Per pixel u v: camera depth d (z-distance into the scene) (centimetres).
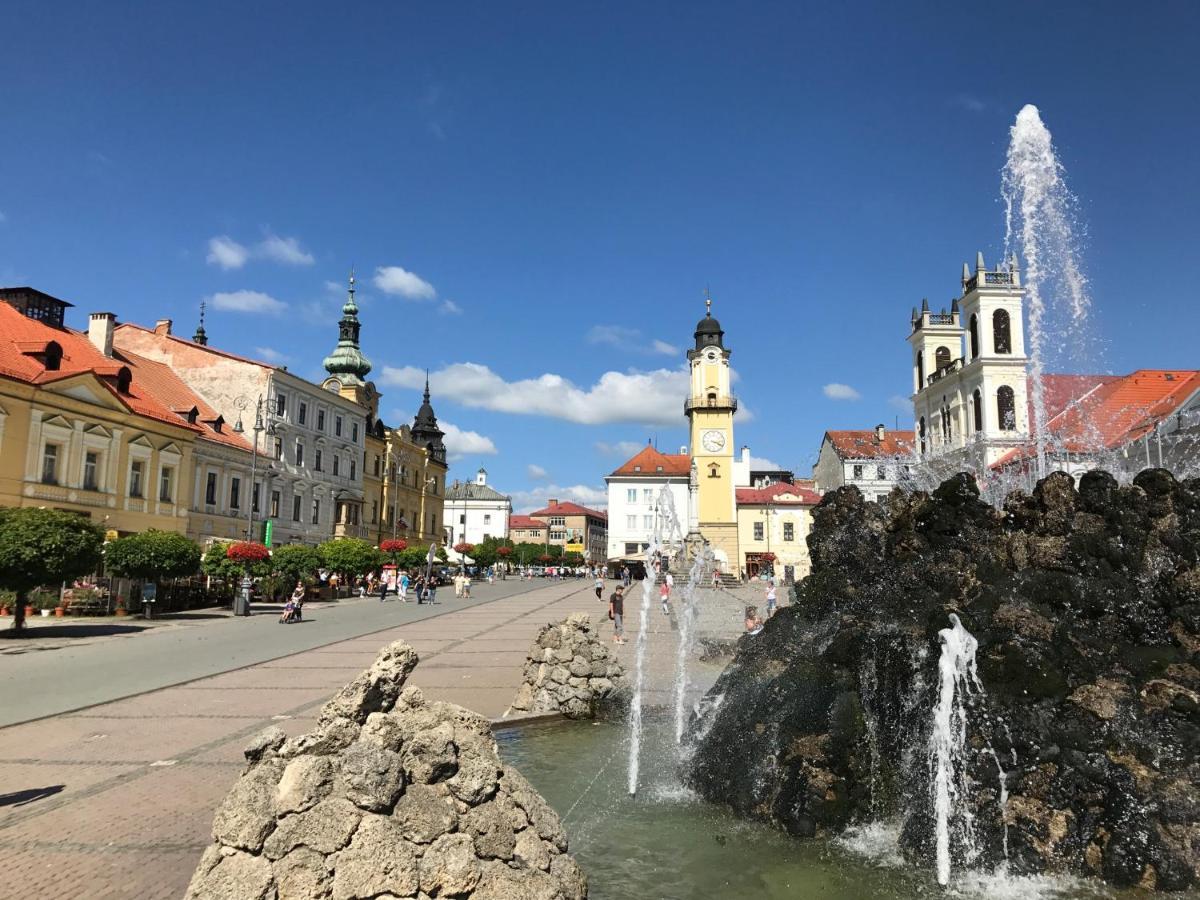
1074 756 579
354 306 7719
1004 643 639
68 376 3672
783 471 10706
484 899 388
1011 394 5088
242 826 387
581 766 880
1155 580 702
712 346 7800
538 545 12725
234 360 5666
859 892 541
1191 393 3297
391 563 5397
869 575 819
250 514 4750
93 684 1468
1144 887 536
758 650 826
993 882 553
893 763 653
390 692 506
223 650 2038
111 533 3531
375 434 7650
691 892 538
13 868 586
